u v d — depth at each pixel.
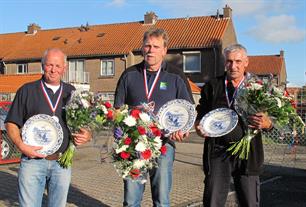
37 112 4.14
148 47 4.49
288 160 11.80
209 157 4.43
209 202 4.39
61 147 4.14
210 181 4.40
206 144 4.48
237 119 4.19
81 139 4.04
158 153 4.19
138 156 4.08
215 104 4.44
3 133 10.65
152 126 4.16
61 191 4.19
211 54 31.09
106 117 4.06
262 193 8.01
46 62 4.12
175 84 4.61
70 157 4.15
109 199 7.12
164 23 35.62
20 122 4.15
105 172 9.65
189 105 4.34
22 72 38.16
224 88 4.43
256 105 4.07
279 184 8.88
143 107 4.30
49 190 4.23
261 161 4.34
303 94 9.41
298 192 8.10
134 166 4.08
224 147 4.36
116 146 4.09
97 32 37.81
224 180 4.38
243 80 4.28
